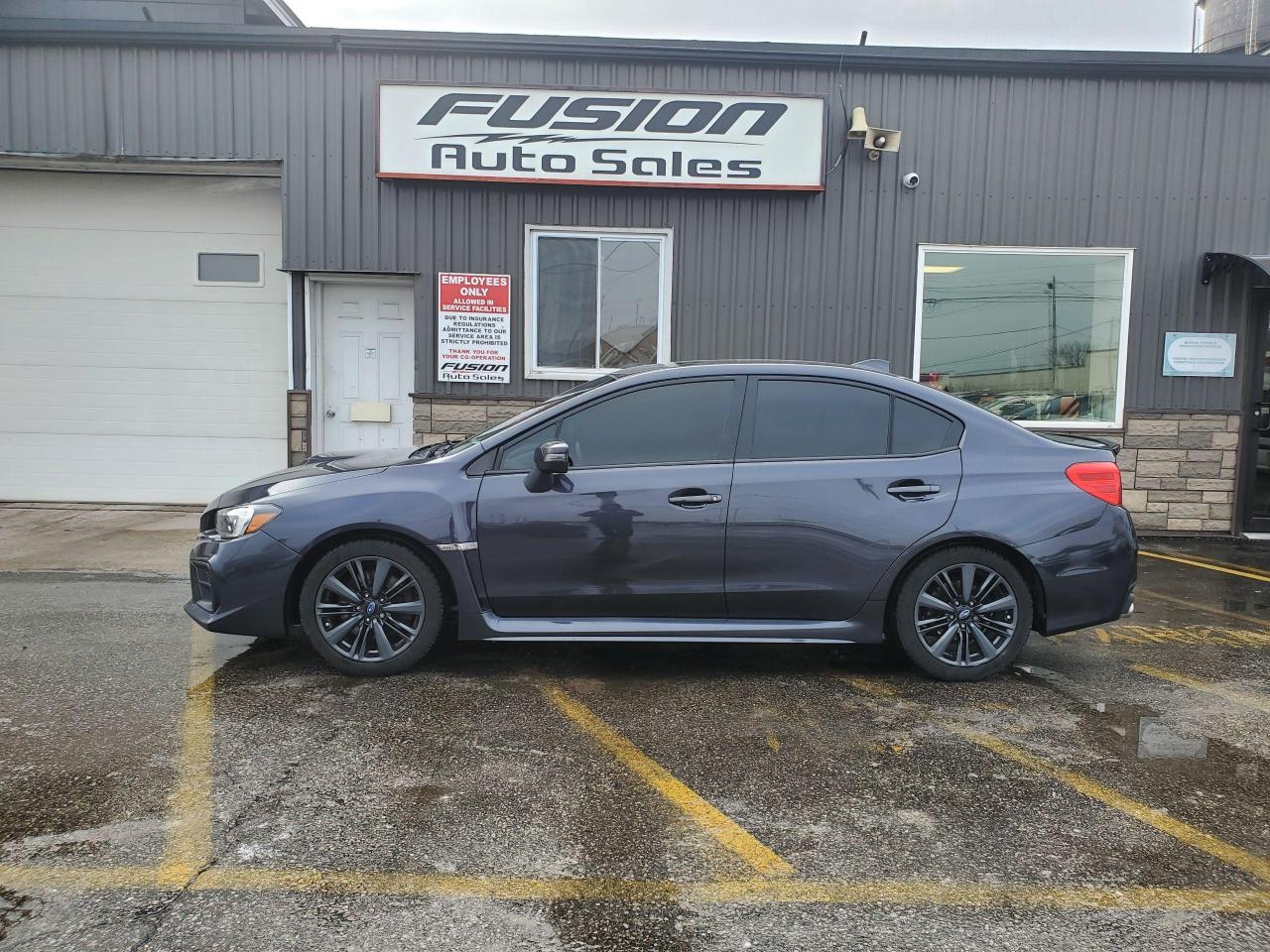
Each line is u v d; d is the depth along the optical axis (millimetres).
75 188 9586
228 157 8859
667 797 3324
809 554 4418
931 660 4531
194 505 9867
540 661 4887
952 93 8867
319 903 2619
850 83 8844
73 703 4164
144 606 5922
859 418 4570
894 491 4441
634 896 2689
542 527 4379
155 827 3037
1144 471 9109
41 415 9789
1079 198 8945
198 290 9680
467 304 8953
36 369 9766
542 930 2520
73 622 5531
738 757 3686
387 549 4426
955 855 2945
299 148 8828
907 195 8945
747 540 4402
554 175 8781
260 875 2762
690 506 4391
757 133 8773
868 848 2982
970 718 4137
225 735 3812
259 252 9641
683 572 4414
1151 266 8984
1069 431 9125
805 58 8734
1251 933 2537
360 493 4414
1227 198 8938
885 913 2619
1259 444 9102
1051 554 4453
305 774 3451
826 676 4711
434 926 2527
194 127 8828
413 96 8688
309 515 4375
